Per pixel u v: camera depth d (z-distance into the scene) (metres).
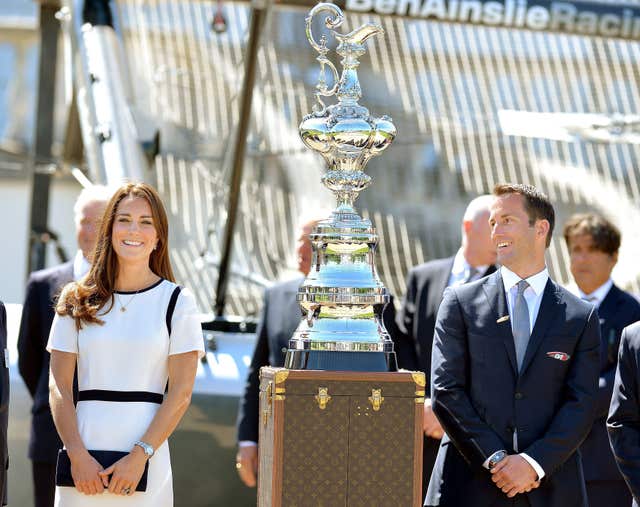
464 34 27.92
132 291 14.97
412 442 12.91
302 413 12.82
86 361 14.71
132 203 15.02
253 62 21.67
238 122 21.88
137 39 27.50
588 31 23.67
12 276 42.66
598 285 20.50
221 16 24.42
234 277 24.27
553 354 15.49
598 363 15.70
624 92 27.95
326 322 13.45
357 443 12.86
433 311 19.23
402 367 19.48
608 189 27.30
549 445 15.01
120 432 14.43
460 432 15.31
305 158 26.61
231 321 21.55
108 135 23.44
